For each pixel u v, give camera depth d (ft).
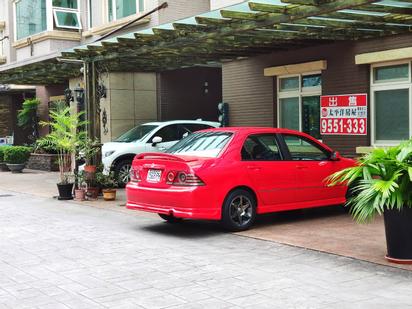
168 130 49.85
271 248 24.32
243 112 50.01
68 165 45.01
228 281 19.17
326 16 31.19
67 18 69.00
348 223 30.04
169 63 51.39
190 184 26.32
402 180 20.27
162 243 25.72
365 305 16.46
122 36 36.88
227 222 27.45
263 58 47.50
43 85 74.28
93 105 43.62
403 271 20.15
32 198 43.06
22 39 73.20
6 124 91.45
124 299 17.31
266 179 28.68
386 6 29.66
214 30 32.99
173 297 17.44
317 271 20.34
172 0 56.80
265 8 28.25
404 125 37.93
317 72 43.62
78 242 26.07
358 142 40.32
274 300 17.02
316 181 30.60
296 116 45.88
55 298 17.56
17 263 22.16
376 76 39.55
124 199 41.11
